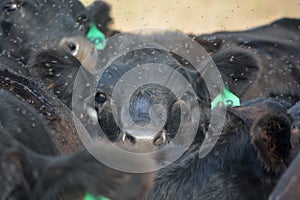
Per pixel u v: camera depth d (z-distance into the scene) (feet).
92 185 37.35
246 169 49.96
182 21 132.77
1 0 86.74
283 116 48.29
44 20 85.76
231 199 50.01
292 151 49.39
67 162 38.24
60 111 57.16
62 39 83.10
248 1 139.23
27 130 48.75
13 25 85.25
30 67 62.95
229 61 62.64
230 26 135.44
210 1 136.05
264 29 100.99
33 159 38.65
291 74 87.20
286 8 139.64
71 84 62.69
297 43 94.12
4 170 37.81
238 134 50.80
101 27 92.53
